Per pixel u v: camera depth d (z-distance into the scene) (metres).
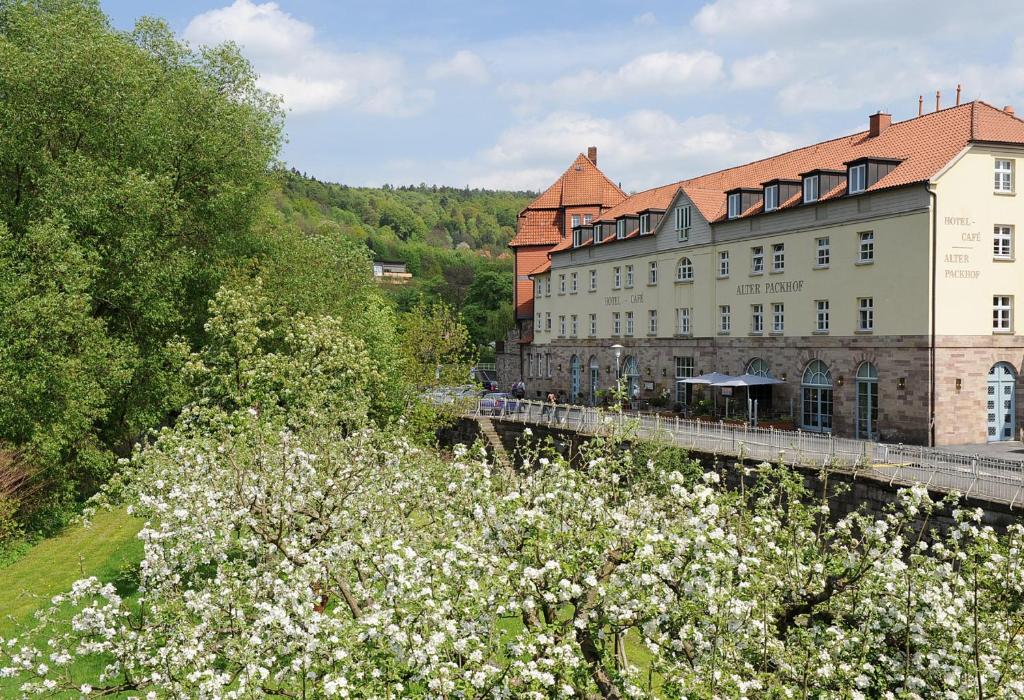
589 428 34.41
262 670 8.55
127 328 32.22
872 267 35.09
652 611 8.48
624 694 8.43
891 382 34.12
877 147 38.22
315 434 16.97
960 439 32.88
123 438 32.41
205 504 12.96
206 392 20.56
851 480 22.14
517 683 7.89
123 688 10.10
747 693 8.18
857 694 8.40
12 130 28.42
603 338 56.62
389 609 8.55
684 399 47.88
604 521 10.02
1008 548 11.16
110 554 23.45
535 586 8.79
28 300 25.47
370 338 36.41
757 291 41.97
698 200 46.34
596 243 56.91
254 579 11.40
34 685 10.08
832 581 10.21
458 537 10.05
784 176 42.94
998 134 33.62
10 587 20.80
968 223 33.16
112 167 31.02
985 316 33.53
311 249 39.16
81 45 29.53
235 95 39.25
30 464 25.81
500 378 75.88
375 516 14.31
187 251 34.12
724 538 9.16
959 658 9.07
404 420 18.95
